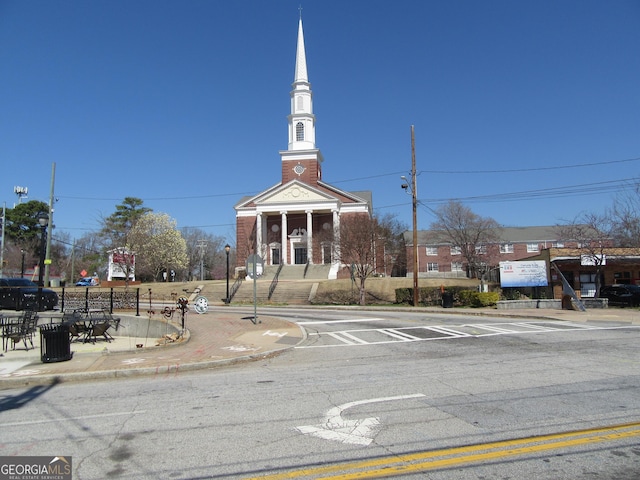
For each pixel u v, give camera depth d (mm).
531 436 5250
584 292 31172
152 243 60156
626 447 4859
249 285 42688
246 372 10203
